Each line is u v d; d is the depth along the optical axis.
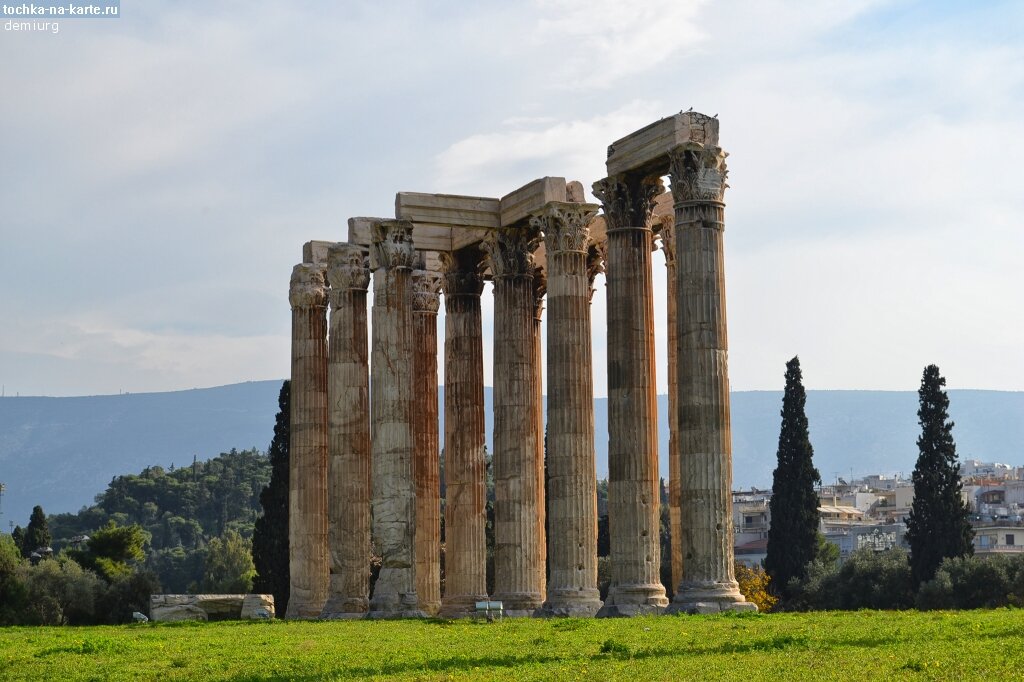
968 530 103.94
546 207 61.59
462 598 66.62
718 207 54.00
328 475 66.75
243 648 42.75
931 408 105.00
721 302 53.56
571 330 60.69
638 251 57.97
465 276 69.69
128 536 158.62
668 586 107.44
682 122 54.41
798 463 111.19
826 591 107.19
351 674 33.00
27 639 52.28
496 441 64.31
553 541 59.44
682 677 28.59
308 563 69.62
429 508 70.31
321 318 71.38
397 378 63.16
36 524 165.12
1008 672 27.58
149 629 60.03
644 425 56.97
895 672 28.33
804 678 27.66
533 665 32.97
